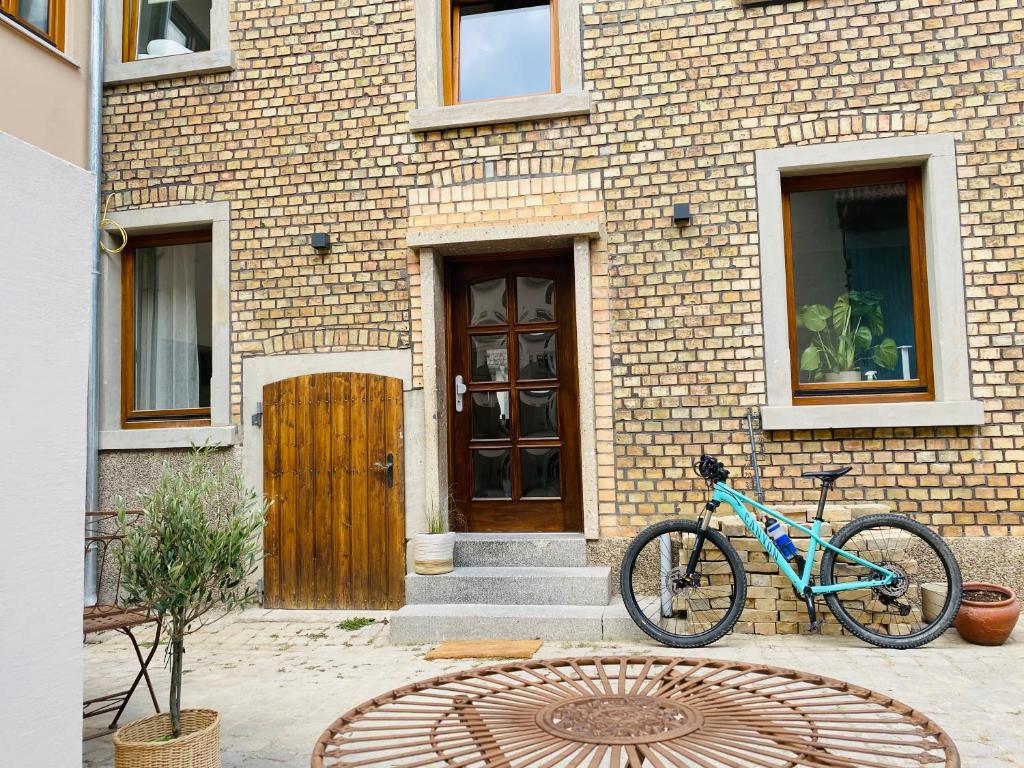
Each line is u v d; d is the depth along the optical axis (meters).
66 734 2.30
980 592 4.91
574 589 5.35
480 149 6.04
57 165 2.39
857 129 5.52
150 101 6.51
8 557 2.16
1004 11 5.40
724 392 5.59
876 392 5.61
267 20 6.38
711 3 5.77
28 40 5.84
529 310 6.36
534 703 1.99
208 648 5.16
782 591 4.99
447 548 5.56
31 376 2.27
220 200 6.35
